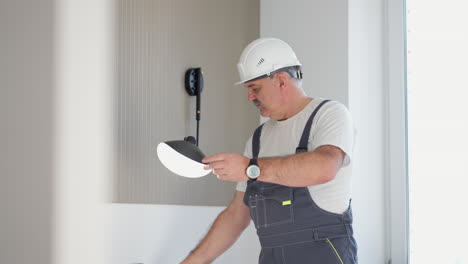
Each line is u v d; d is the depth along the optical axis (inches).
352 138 73.8
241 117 111.0
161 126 90.3
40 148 70.7
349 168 75.2
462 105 109.4
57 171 72.7
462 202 108.7
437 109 111.7
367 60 113.0
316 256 72.6
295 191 74.4
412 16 114.3
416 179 112.7
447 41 111.3
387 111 114.9
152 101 88.4
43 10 71.0
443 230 110.3
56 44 72.4
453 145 110.0
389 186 114.2
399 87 113.6
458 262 109.0
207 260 86.6
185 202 95.9
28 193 69.3
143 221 86.7
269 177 67.7
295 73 79.2
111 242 80.8
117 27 81.7
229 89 108.2
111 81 80.5
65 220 73.9
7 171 66.8
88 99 76.9
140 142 86.0
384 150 115.1
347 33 110.1
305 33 116.0
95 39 78.0
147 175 87.5
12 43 67.3
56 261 72.8
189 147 69.9
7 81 66.8
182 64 95.6
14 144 67.6
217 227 86.4
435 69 112.2
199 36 100.3
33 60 69.8
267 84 77.9
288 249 74.1
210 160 67.0
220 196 105.2
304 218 73.6
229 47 109.1
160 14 90.5
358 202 111.5
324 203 73.6
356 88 110.9
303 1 116.3
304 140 74.9
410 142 113.5
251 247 113.4
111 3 80.5
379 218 113.8
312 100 78.1
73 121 74.7
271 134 81.1
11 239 67.4
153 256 88.6
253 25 117.6
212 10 104.4
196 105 97.0
